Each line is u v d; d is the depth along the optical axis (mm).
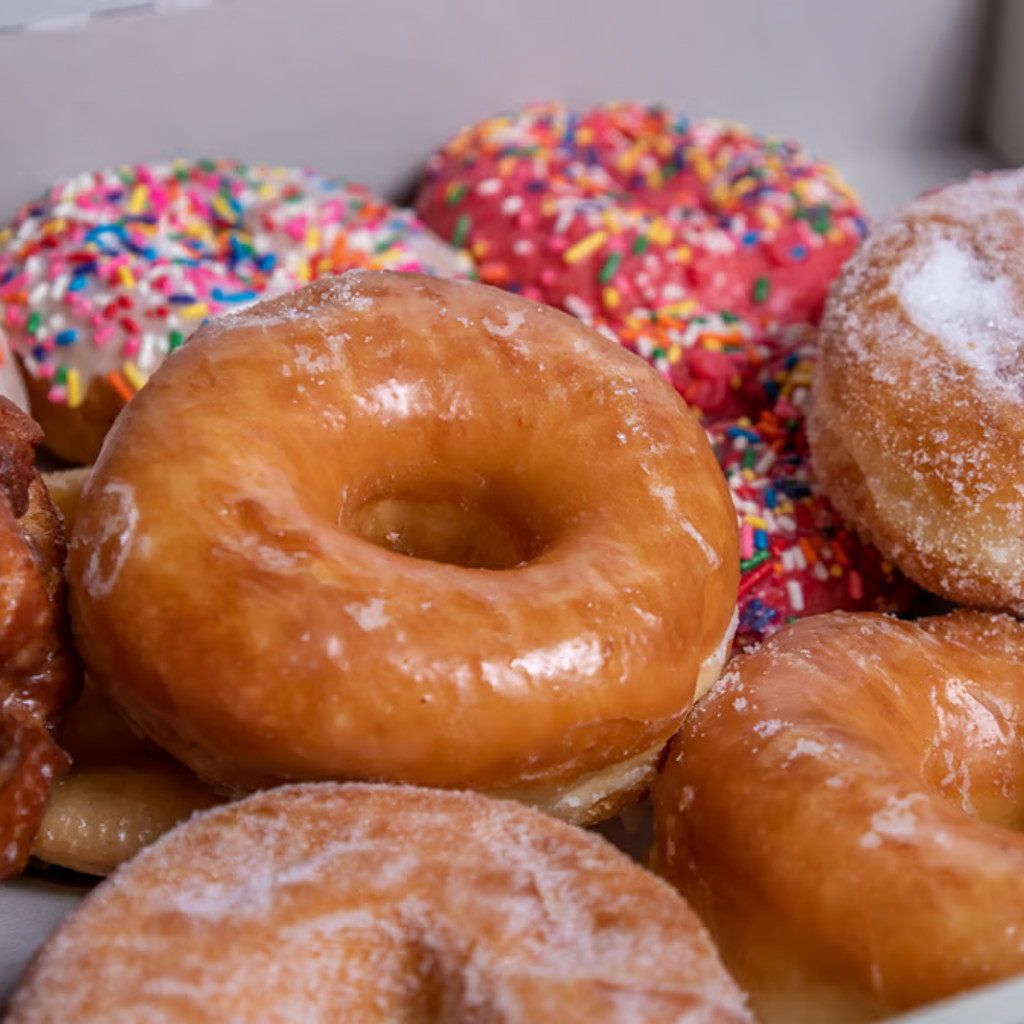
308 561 312
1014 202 389
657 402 342
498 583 318
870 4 484
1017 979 270
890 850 304
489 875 293
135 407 326
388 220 435
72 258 402
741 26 482
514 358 339
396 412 335
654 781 335
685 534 330
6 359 385
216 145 450
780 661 340
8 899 325
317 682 308
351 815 302
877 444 361
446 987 282
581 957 274
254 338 332
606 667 315
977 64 496
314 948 283
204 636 309
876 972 301
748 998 309
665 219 440
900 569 376
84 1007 264
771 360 417
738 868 312
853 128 500
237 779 319
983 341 368
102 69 431
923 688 346
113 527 315
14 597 312
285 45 446
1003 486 352
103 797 327
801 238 436
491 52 468
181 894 290
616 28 475
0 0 423
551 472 335
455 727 310
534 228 434
